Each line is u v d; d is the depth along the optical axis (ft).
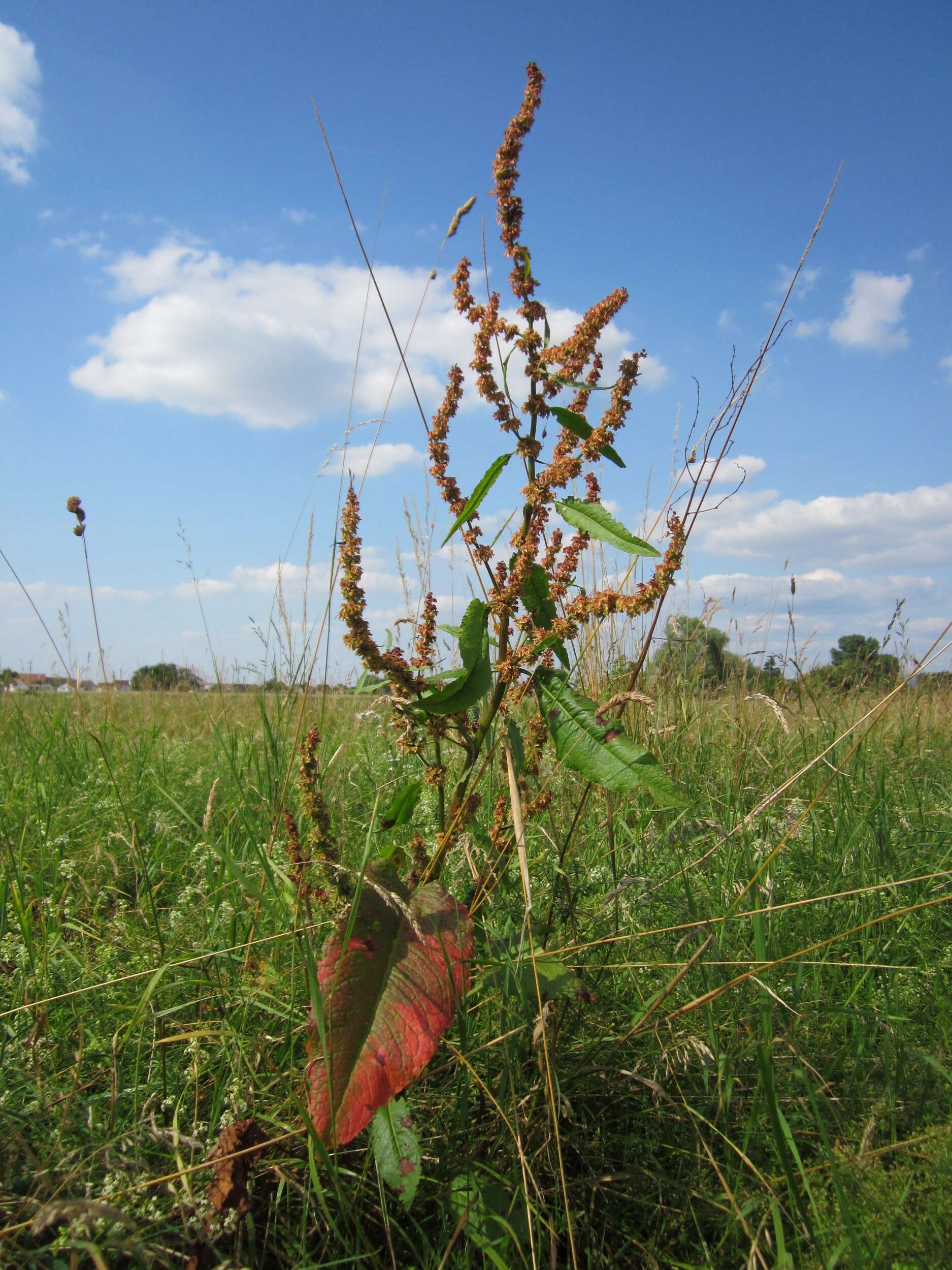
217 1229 4.77
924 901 9.25
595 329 6.11
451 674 6.46
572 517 6.14
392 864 6.43
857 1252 4.25
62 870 8.86
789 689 16.03
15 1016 6.79
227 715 18.66
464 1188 5.24
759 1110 5.71
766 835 10.71
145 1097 5.93
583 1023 6.93
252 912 7.95
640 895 7.89
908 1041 6.85
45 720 17.29
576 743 6.32
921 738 16.31
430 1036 5.02
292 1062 6.17
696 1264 5.15
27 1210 4.85
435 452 6.70
